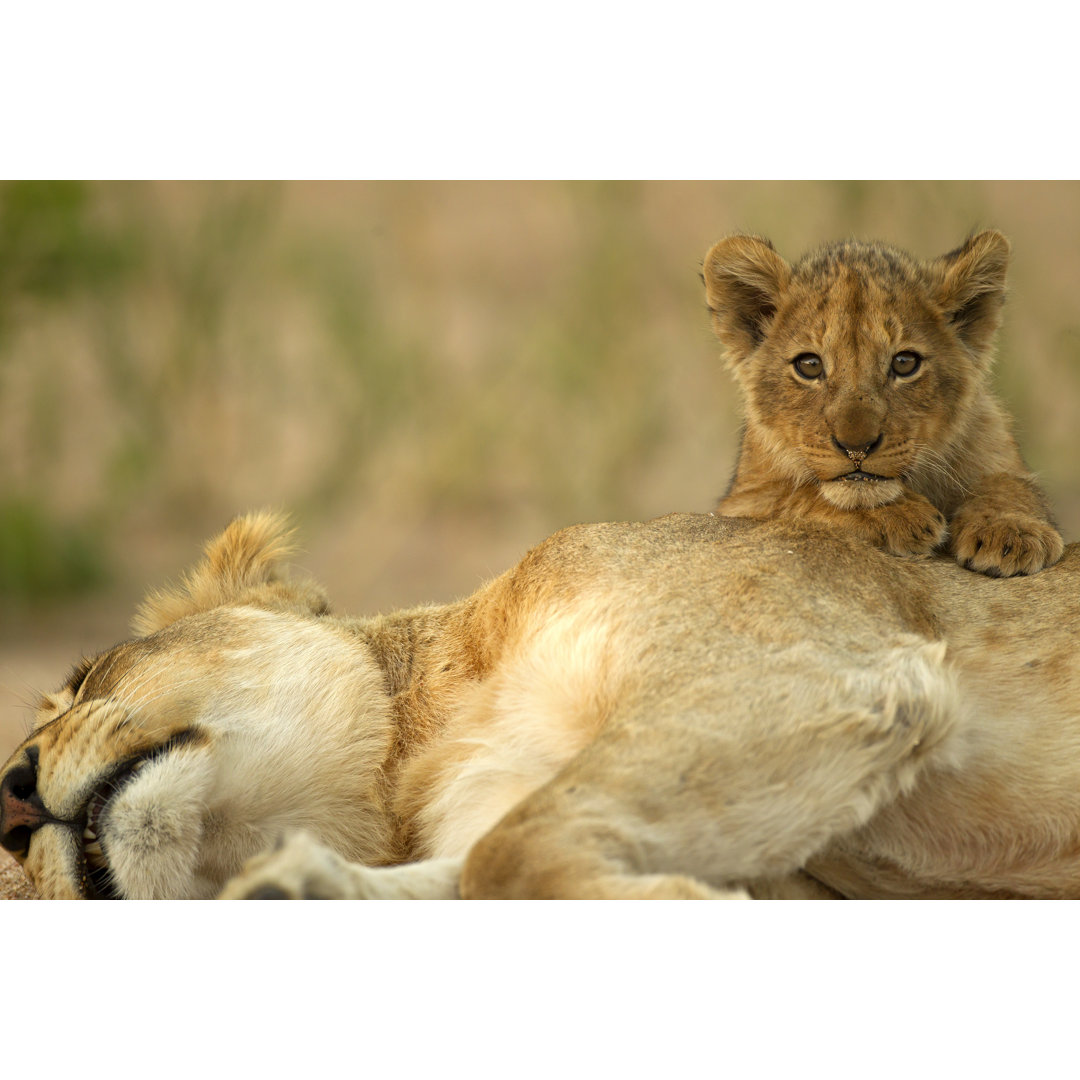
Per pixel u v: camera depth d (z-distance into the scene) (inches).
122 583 639.8
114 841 245.8
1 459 671.1
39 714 299.1
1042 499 346.6
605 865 203.6
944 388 345.1
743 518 284.0
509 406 733.9
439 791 255.6
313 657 273.7
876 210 750.5
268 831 260.7
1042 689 246.8
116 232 698.8
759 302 384.8
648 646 238.7
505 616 267.1
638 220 778.2
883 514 303.0
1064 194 762.8
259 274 743.1
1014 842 242.4
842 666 229.5
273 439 725.9
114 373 694.5
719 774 215.6
